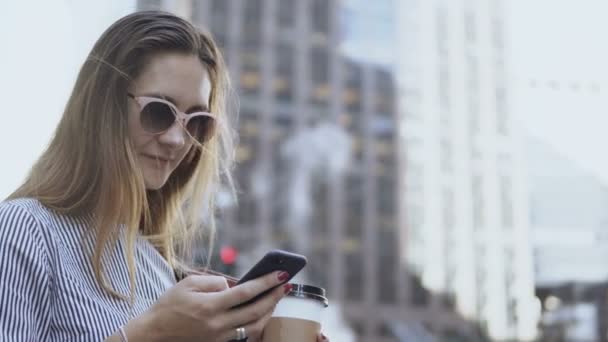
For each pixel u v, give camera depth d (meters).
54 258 1.24
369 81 65.06
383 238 61.97
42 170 1.36
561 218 66.19
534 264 65.06
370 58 65.56
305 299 1.30
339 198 61.69
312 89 63.19
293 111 62.19
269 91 61.91
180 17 1.48
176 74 1.41
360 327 59.59
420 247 62.94
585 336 61.47
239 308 1.15
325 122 62.78
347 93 64.12
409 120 65.50
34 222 1.24
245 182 59.12
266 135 60.94
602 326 61.47
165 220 1.65
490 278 63.75
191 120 1.43
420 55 67.38
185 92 1.42
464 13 68.69
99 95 1.38
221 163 1.73
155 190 1.65
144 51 1.41
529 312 62.78
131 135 1.38
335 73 64.06
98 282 1.27
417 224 63.38
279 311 1.29
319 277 59.56
